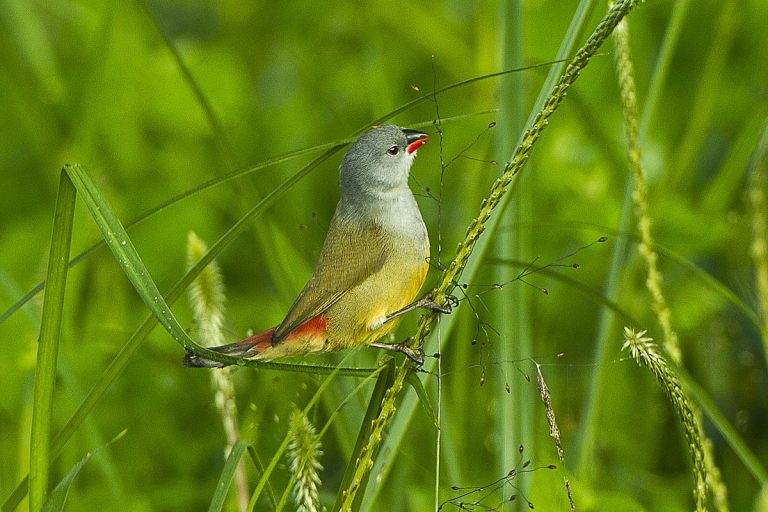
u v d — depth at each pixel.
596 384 8.54
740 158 10.80
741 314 11.13
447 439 8.25
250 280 12.45
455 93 13.65
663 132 12.51
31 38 13.15
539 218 11.38
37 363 5.45
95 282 12.05
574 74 5.46
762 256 9.04
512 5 7.67
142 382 10.34
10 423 9.96
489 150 10.35
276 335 7.22
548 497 7.70
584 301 11.10
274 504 6.16
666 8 12.99
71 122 12.34
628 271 10.39
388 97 12.09
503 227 7.99
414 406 6.81
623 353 10.34
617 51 7.39
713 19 12.82
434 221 11.95
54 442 5.83
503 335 7.95
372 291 7.43
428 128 13.01
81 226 11.87
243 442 6.03
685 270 10.99
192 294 7.37
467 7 14.28
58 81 12.97
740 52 12.90
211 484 9.91
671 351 7.54
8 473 9.73
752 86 12.68
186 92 13.29
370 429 5.82
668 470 10.59
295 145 13.39
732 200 11.98
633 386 10.36
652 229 10.80
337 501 5.80
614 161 10.56
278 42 14.91
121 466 10.02
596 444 9.66
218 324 7.40
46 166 12.49
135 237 12.33
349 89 13.68
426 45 13.94
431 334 6.99
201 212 12.62
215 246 6.00
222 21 15.33
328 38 14.54
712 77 11.06
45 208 12.86
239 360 5.54
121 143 13.14
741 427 10.50
